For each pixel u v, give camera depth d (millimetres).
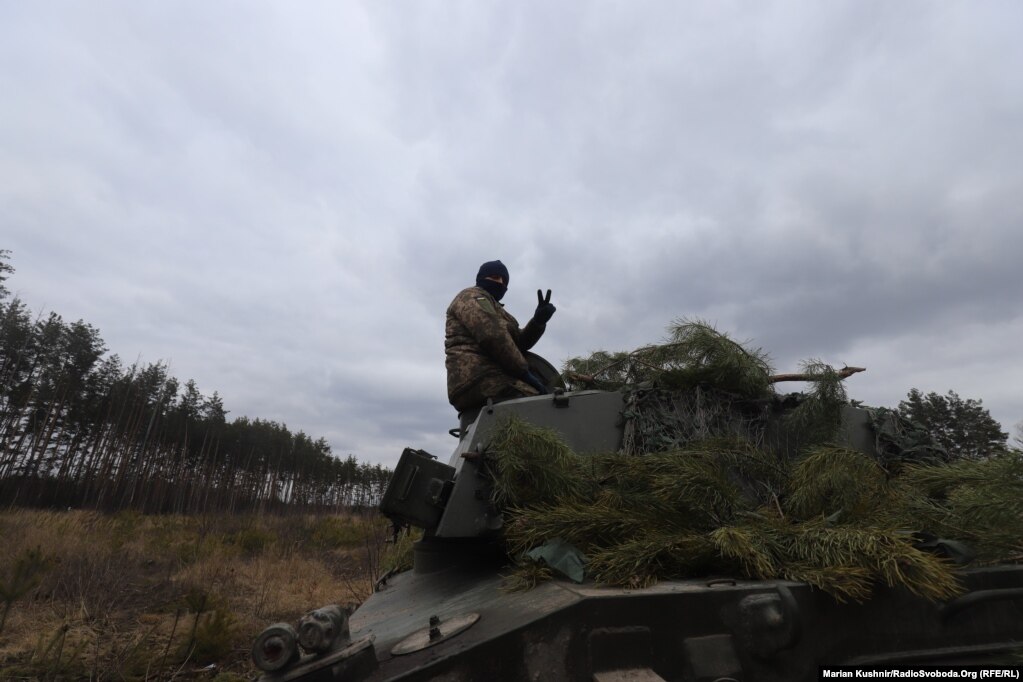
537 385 3688
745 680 1822
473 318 3650
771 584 1954
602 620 1788
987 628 2100
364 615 3355
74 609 7668
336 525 19453
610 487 2887
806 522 2506
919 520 2598
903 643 2020
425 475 2967
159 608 8258
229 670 5859
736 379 3508
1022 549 2344
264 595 8992
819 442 3393
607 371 4652
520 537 2686
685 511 2613
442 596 2908
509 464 2768
